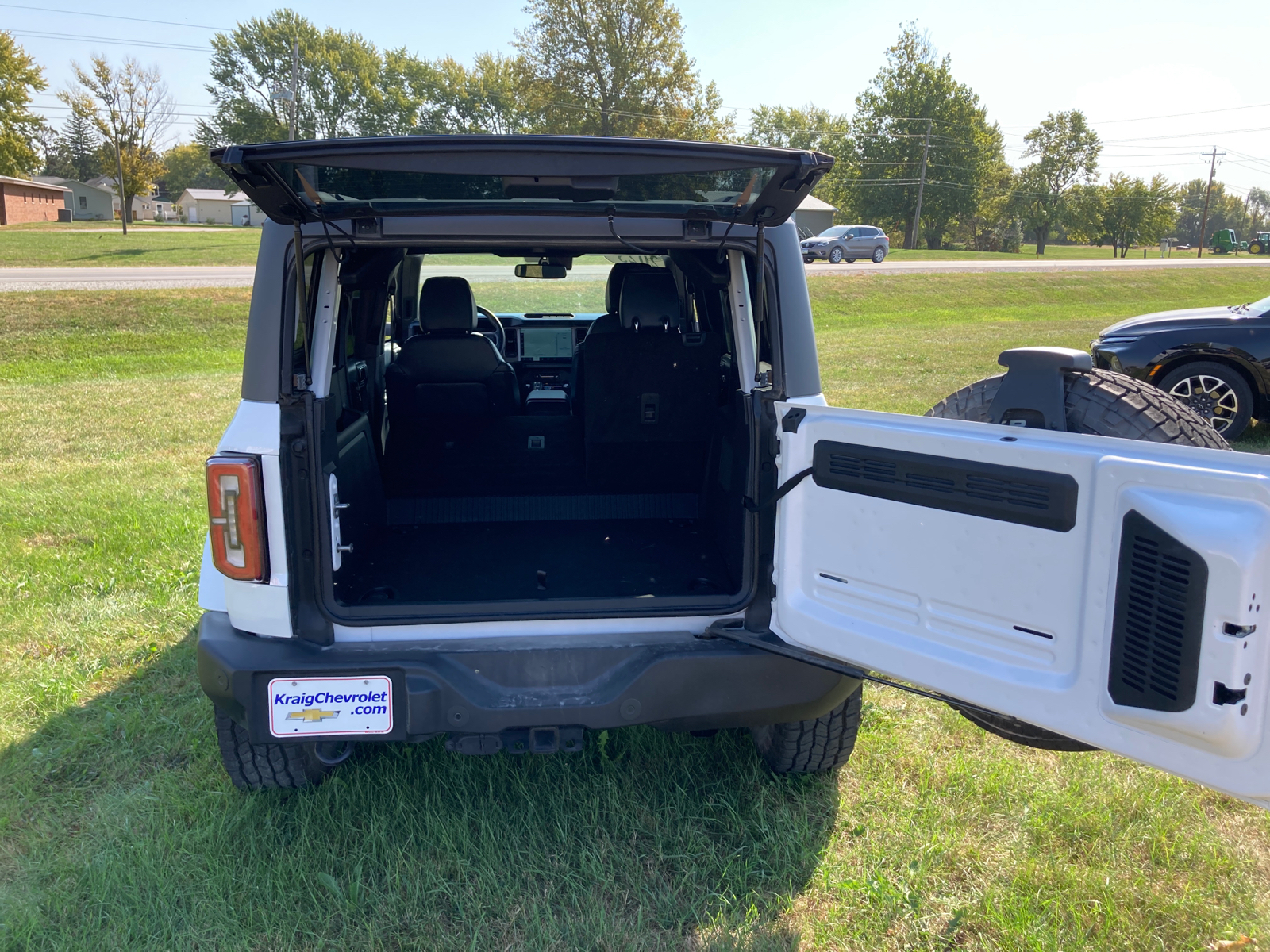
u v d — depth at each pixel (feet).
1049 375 8.68
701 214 8.09
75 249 134.21
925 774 10.41
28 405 37.70
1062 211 277.44
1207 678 5.48
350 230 7.96
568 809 9.70
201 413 35.65
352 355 11.28
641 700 7.95
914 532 7.14
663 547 11.39
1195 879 8.64
